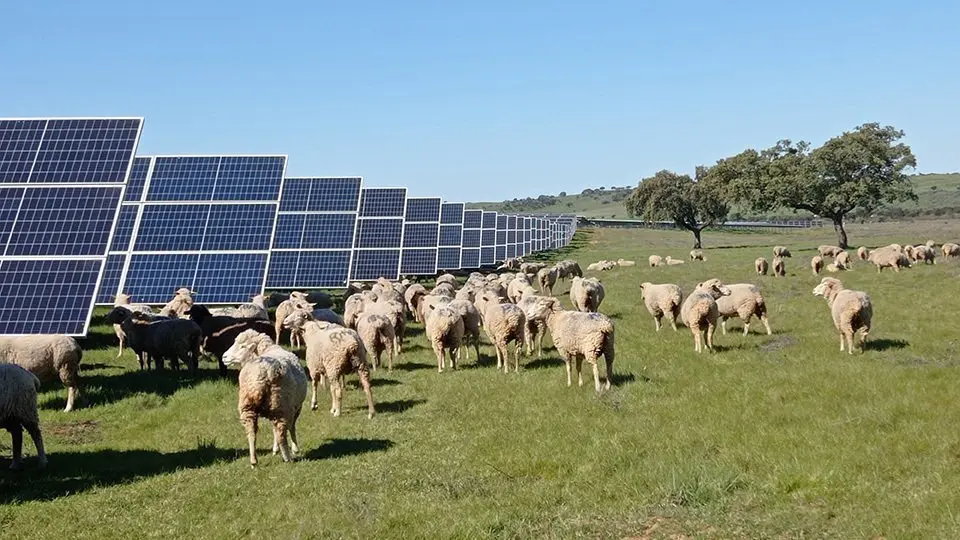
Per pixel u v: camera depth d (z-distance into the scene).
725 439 12.73
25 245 20.69
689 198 92.94
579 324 17.11
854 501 9.73
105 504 11.31
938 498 9.41
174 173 35.22
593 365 16.97
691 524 9.45
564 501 10.64
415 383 19.39
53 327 18.67
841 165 72.44
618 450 12.47
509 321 19.84
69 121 24.88
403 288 36.28
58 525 10.53
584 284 28.39
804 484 10.47
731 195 84.81
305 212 39.75
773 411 14.32
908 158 71.88
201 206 33.41
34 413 13.23
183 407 17.84
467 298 29.08
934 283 34.16
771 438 12.62
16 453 13.27
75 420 16.72
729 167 93.56
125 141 23.94
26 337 17.33
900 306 27.91
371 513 10.47
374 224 50.91
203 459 13.60
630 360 20.48
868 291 33.59
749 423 13.65
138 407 17.91
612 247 111.19
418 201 58.97
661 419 14.41
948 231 99.12
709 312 21.06
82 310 18.97
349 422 15.78
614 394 16.44
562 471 11.85
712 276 46.75
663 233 149.75
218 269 30.80
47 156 23.56
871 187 71.19
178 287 30.27
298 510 10.70
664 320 28.53
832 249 56.97
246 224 32.34
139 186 34.72
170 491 11.84
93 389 19.53
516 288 31.62
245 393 12.82
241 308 26.69
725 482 10.58
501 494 11.06
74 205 21.80
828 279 25.88
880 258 43.12
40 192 22.36
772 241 104.56
